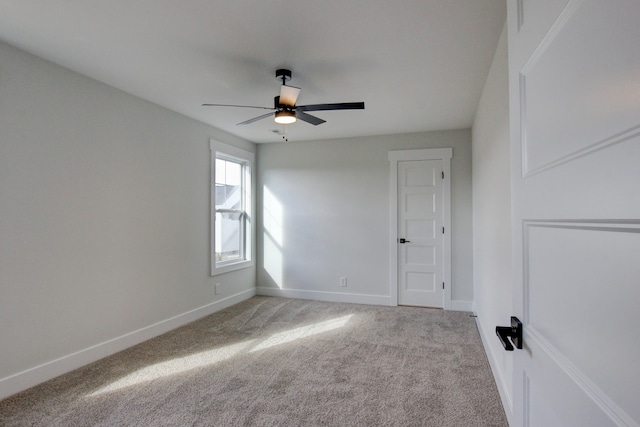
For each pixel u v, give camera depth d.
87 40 2.28
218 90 3.15
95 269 2.90
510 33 1.01
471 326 3.79
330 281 5.04
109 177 3.03
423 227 4.66
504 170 2.15
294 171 5.23
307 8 1.92
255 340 3.38
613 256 0.52
